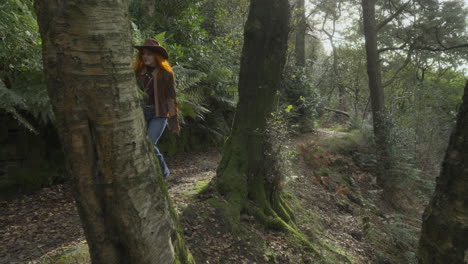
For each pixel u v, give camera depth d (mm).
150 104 3463
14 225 3729
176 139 7621
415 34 13734
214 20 10531
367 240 6223
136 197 1873
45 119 4242
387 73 23453
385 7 15461
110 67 1653
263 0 4746
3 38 4152
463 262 1974
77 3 1508
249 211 4703
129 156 1813
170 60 6531
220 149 8766
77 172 1778
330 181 8352
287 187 6621
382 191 9414
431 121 12125
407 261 5969
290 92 12195
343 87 24984
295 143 9961
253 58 4910
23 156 4797
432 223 2180
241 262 3795
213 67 8469
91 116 1683
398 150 9945
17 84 4305
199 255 3611
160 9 8352
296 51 16250
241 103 5113
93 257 1979
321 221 6152
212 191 4758
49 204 4422
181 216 4035
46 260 2971
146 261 1984
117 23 1662
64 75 1603
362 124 13172
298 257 4355
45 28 1563
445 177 2150
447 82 17406
